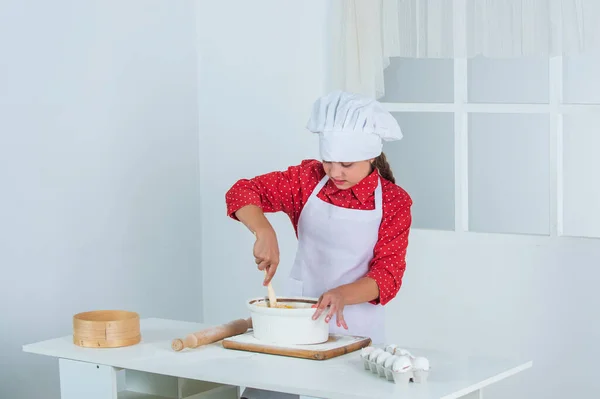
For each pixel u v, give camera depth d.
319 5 3.89
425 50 3.61
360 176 2.62
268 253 2.50
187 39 4.19
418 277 3.80
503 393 3.67
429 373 2.15
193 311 4.27
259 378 2.10
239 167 4.17
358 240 2.67
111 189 3.79
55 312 3.56
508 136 5.50
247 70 4.12
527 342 3.59
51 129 3.51
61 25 3.54
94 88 3.70
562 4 3.34
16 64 3.37
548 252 3.53
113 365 2.33
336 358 2.29
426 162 5.48
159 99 4.03
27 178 3.42
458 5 3.58
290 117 4.01
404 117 5.49
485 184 5.61
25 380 3.45
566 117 5.38
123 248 3.86
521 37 3.43
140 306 3.96
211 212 4.26
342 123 2.51
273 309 2.34
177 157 4.14
